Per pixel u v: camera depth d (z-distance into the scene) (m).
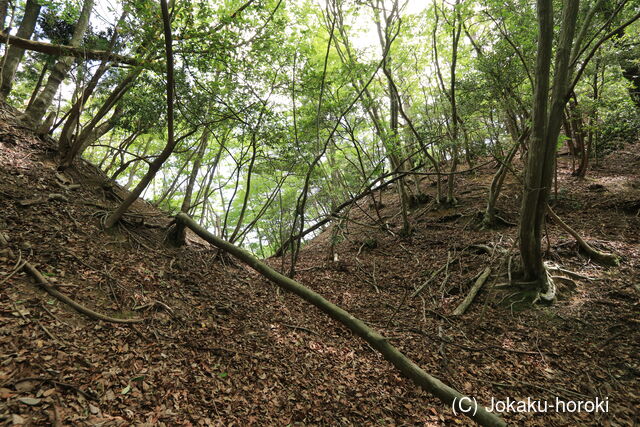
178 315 5.39
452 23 9.43
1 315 3.66
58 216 6.06
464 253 10.38
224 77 7.19
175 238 7.70
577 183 12.66
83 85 6.88
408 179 16.91
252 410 4.00
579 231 9.91
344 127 9.69
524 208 7.38
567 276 8.17
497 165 15.73
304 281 9.53
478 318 7.45
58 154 7.70
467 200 13.62
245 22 6.27
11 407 2.78
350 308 8.08
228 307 6.30
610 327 6.48
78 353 3.69
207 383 4.16
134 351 4.14
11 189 5.96
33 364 3.28
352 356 5.96
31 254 4.82
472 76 9.37
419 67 13.67
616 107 10.25
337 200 16.61
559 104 6.63
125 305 4.94
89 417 3.02
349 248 12.97
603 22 8.77
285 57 7.68
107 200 7.63
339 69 9.12
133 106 7.38
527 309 7.47
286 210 17.45
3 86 8.83
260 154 9.23
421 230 12.73
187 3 5.19
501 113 10.75
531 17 8.01
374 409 4.63
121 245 6.50
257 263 4.88
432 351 6.28
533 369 5.79
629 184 11.87
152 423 3.22
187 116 7.43
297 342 5.98
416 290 8.97
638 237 9.12
